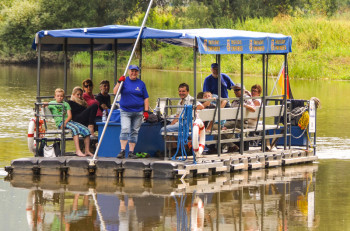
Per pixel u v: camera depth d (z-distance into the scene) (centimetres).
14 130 4003
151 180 2667
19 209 2198
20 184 2584
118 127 2831
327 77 8500
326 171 2955
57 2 12462
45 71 10062
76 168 2748
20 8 12512
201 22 12338
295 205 2297
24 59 12581
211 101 2973
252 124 3094
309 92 6556
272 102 5697
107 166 2725
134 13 12656
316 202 2347
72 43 3222
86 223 2034
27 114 4791
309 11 13212
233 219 2102
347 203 2334
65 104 2894
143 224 2030
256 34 3006
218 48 2723
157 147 2919
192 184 2608
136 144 2850
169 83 7381
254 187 2584
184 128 2734
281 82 3400
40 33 2809
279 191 2520
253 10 12331
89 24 12612
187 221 2067
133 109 2753
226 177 2773
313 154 3269
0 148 3369
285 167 3062
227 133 2917
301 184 2659
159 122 2906
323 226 2031
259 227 2017
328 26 9750
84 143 2900
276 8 12725
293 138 3269
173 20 12612
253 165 2958
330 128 4216
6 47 12656
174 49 10788
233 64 9006
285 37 3103
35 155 2881
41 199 2338
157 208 2223
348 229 2000
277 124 3166
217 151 2914
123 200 2328
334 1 13375
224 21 11856
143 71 9988
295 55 9025
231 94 5638
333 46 9356
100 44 3356
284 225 2041
